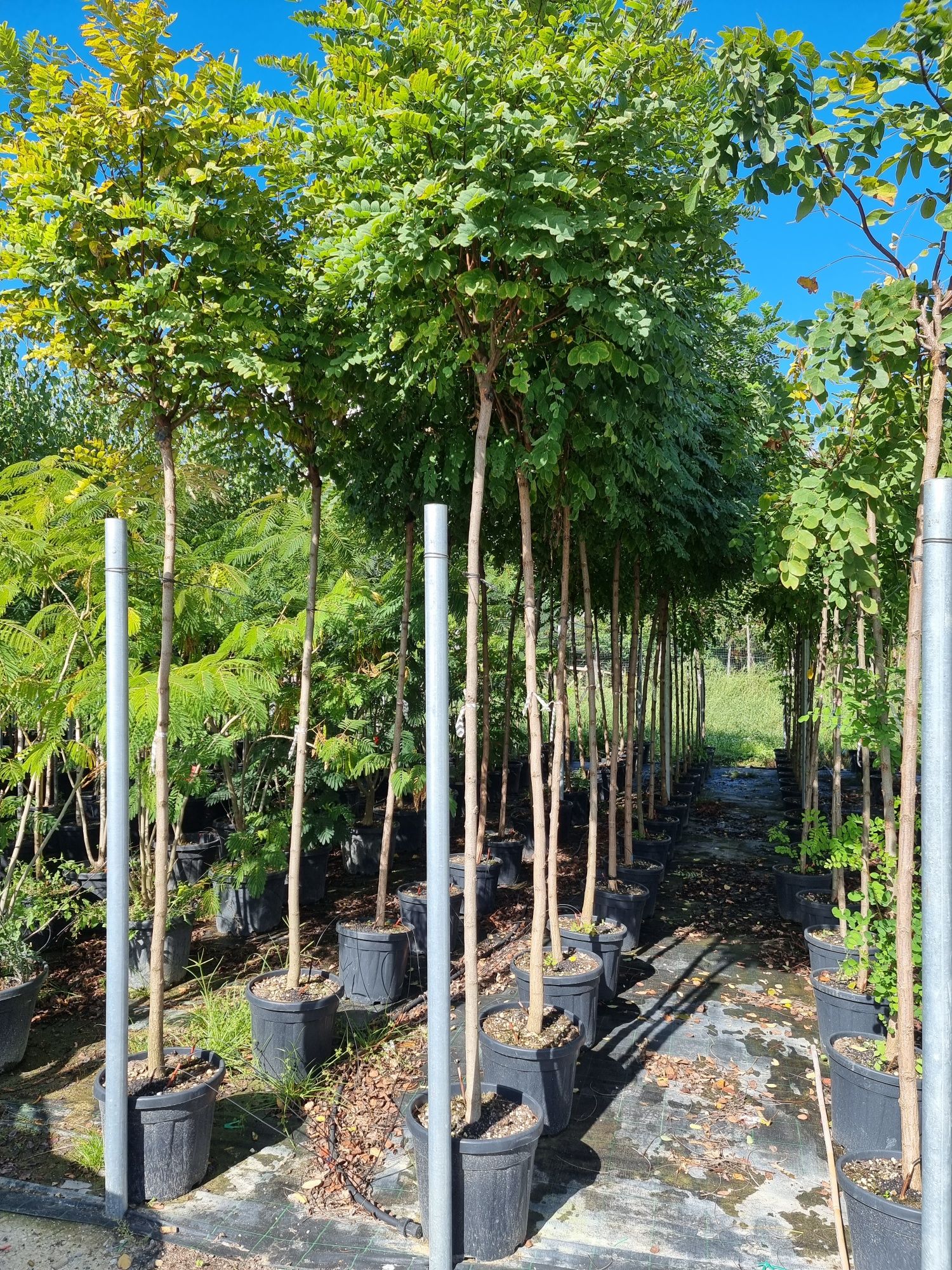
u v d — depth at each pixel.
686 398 4.30
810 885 6.69
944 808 2.02
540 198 2.87
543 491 4.23
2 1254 2.91
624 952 6.06
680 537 5.76
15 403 9.32
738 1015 5.01
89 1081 4.14
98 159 3.26
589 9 3.19
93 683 4.68
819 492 3.04
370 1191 3.28
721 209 3.75
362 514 5.42
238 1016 4.44
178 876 6.89
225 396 3.84
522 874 8.07
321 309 3.90
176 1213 3.13
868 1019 4.07
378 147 2.97
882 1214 2.57
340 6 3.12
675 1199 3.26
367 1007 5.04
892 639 5.43
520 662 9.05
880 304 2.62
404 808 8.67
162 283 3.17
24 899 4.88
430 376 3.72
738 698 24.72
